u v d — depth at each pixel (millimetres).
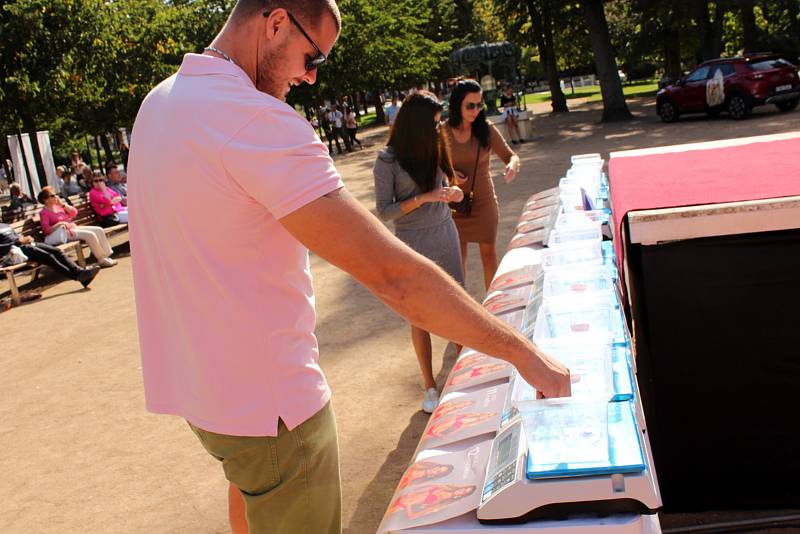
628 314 2865
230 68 1609
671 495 2705
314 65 1734
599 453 1517
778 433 2582
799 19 37781
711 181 2920
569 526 1485
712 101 18625
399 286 1508
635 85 52875
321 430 1770
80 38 15875
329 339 6156
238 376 1669
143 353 1825
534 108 37344
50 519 3943
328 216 1483
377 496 3635
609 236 3307
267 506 1767
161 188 1600
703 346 2553
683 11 30000
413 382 5000
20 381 6457
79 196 14391
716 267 2484
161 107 1623
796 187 2529
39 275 11922
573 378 1781
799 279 2451
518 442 1657
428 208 4418
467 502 1636
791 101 18422
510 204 10930
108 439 4918
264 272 1628
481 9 55281
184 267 1639
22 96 15719
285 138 1515
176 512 3832
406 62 34875
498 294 3285
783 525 2643
